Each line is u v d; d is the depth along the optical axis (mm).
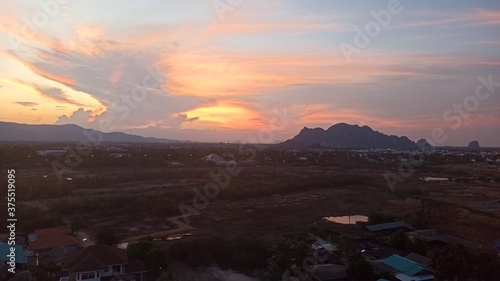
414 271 38000
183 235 54812
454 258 37281
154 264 38125
